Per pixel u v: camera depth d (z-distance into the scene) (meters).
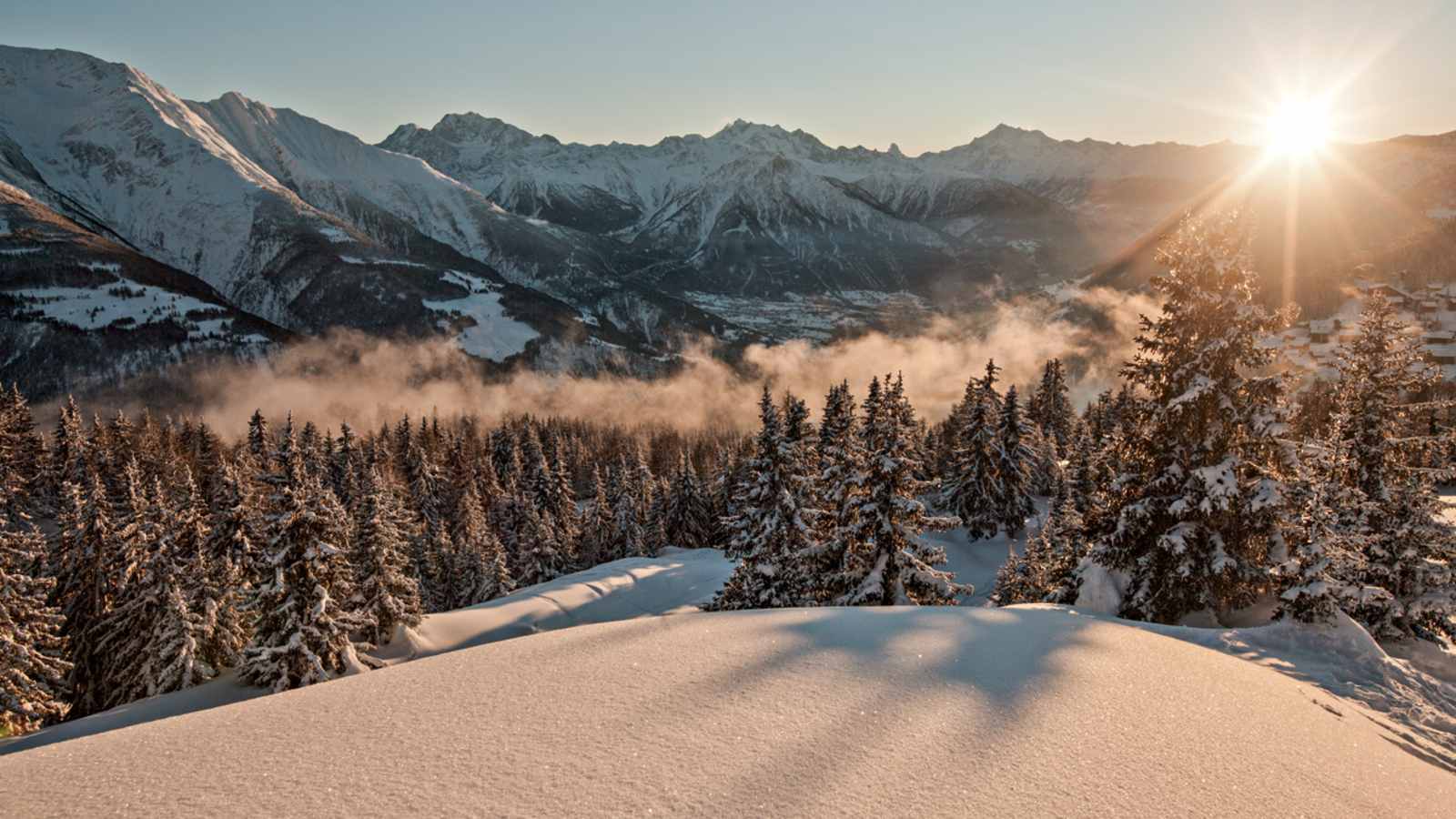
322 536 24.16
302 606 23.84
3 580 22.28
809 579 22.39
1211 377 14.59
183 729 5.58
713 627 8.76
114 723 22.27
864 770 4.84
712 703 6.02
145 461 64.56
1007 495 49.41
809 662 7.21
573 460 103.69
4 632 21.92
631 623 9.11
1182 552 14.20
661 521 68.06
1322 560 10.71
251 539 31.06
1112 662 7.87
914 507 19.56
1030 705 6.27
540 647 7.83
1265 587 14.32
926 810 4.32
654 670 6.92
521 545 54.62
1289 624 10.77
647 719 5.65
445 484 74.62
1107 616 12.05
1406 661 11.08
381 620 30.28
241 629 29.91
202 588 29.28
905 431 20.52
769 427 25.47
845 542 20.78
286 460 24.36
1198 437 14.90
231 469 31.36
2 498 50.88
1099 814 4.40
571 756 4.95
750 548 25.73
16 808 4.24
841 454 21.69
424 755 4.97
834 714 5.83
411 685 6.55
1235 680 7.88
